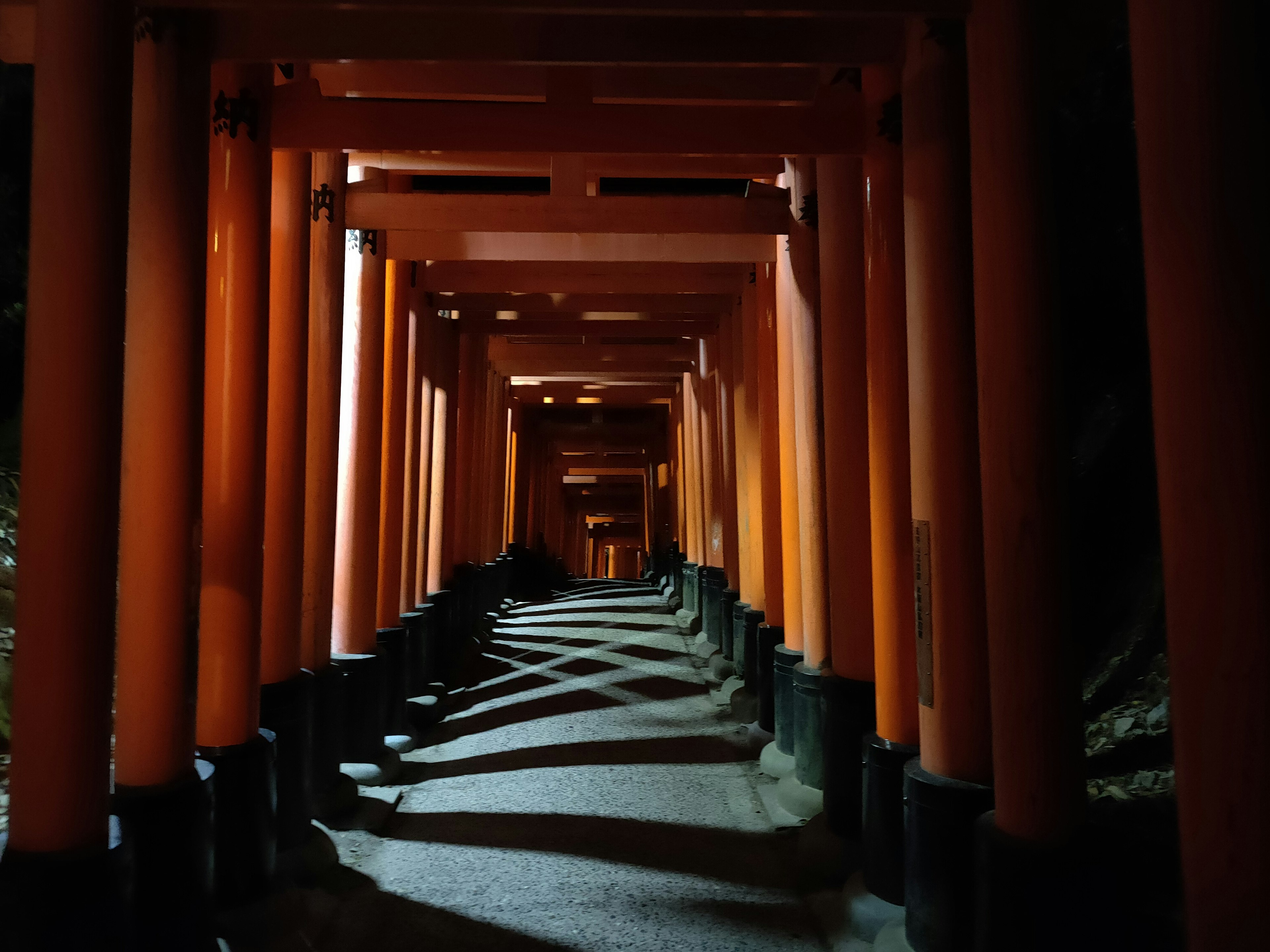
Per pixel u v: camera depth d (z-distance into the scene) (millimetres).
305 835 4234
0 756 4715
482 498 11906
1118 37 6523
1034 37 2777
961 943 3080
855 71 4289
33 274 2693
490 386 13312
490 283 7793
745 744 6484
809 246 5141
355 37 3492
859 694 4246
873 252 3848
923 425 3320
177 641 3193
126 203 2807
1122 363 6406
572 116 4133
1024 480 2736
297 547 4348
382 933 3627
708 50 3580
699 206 5465
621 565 38906
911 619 3711
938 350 3279
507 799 5340
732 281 7961
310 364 5043
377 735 5777
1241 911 1973
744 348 7781
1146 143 2180
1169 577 2117
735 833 4742
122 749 3148
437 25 3543
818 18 3535
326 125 4094
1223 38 2088
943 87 3289
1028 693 2703
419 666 7496
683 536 15133
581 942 3549
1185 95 2104
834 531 4434
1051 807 2682
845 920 3648
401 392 6734
